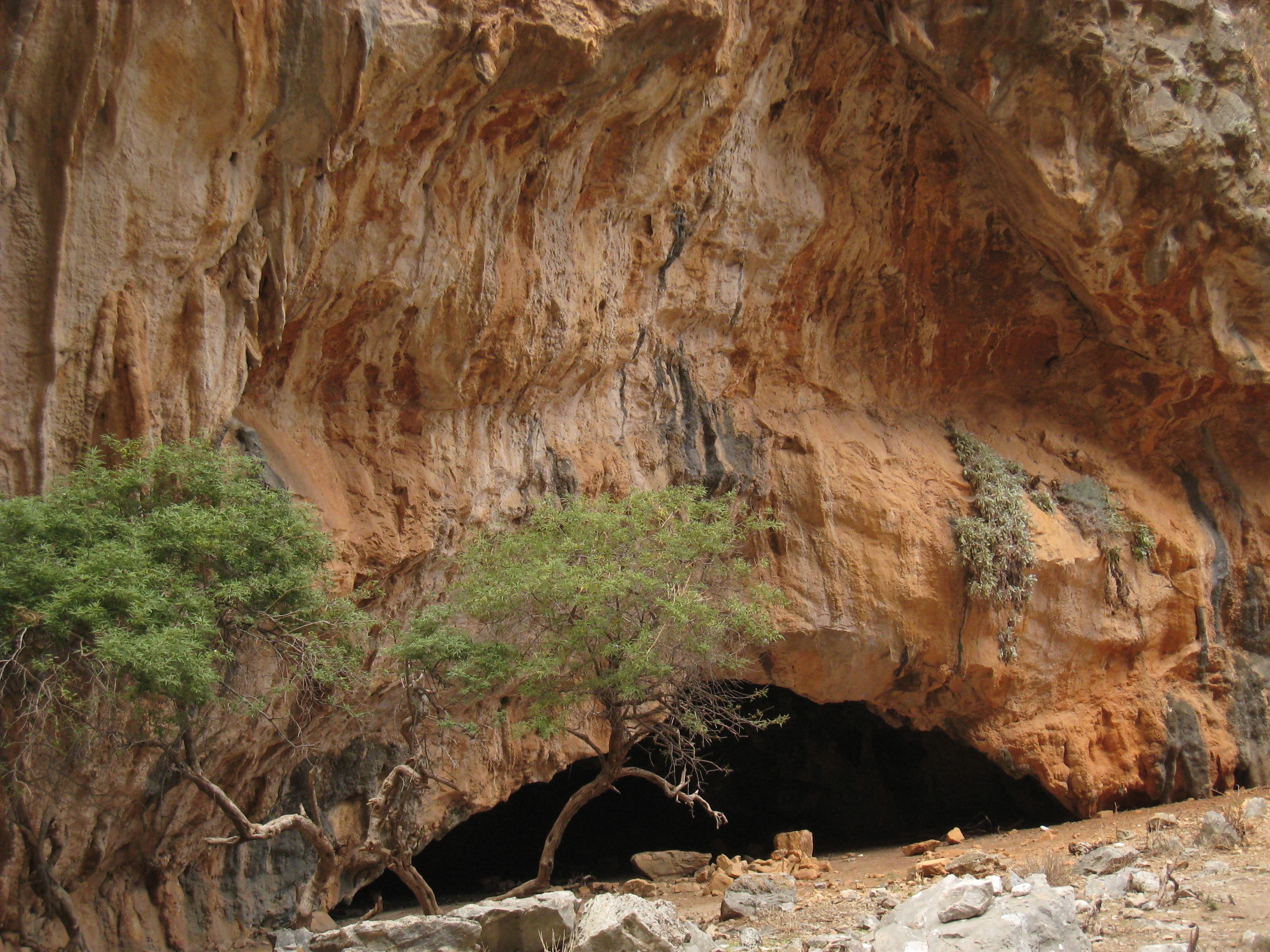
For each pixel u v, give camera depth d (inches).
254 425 382.0
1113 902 288.4
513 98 394.3
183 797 370.3
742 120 486.6
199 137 331.3
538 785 680.4
